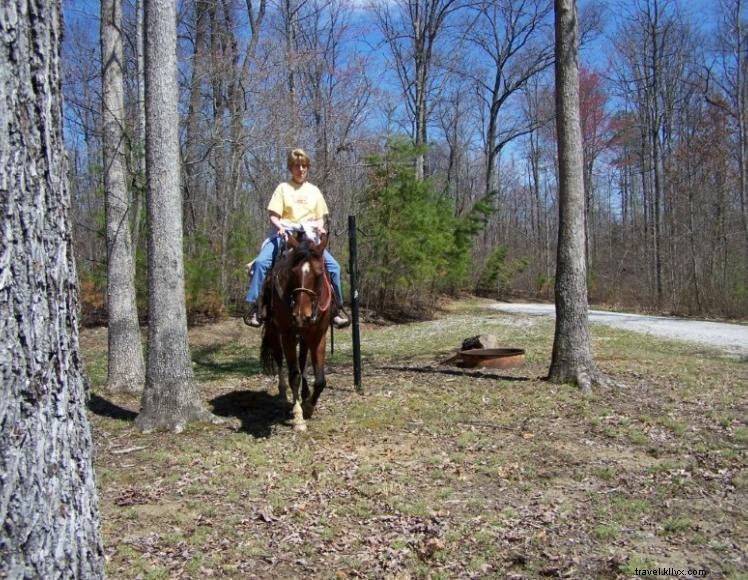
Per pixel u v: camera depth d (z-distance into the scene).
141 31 12.37
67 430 2.41
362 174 25.38
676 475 5.89
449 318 26.20
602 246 48.84
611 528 4.76
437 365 12.24
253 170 23.09
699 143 29.92
